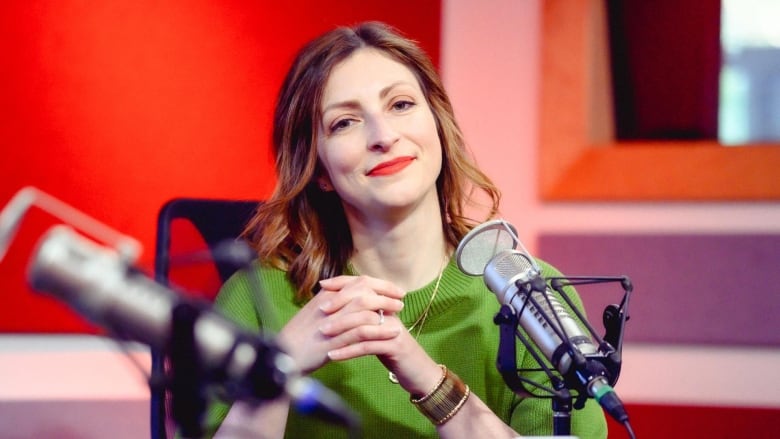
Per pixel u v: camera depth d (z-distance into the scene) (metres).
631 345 2.85
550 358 1.22
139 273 0.86
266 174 2.87
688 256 2.78
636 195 2.77
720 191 2.73
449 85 2.92
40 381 2.80
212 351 0.89
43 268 0.81
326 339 1.43
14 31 2.80
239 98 2.86
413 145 1.60
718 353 2.82
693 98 2.76
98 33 2.82
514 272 1.31
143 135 2.83
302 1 2.87
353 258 1.76
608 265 2.82
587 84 2.79
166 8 2.84
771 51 2.70
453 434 1.46
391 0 2.88
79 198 2.81
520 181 2.88
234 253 1.02
